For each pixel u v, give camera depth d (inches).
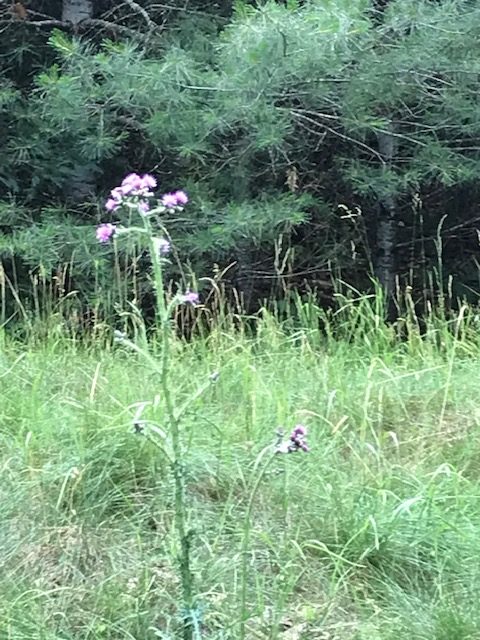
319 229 299.9
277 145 247.9
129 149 302.8
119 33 303.7
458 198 315.6
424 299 261.4
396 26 235.6
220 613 109.0
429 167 260.5
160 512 128.8
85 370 186.2
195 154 247.4
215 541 121.9
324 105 256.8
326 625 111.0
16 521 128.4
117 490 133.3
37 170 283.6
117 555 122.2
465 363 193.5
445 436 160.7
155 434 141.0
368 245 307.7
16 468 142.9
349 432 160.7
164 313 94.3
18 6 293.0
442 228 320.8
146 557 120.6
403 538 124.6
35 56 306.5
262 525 129.1
